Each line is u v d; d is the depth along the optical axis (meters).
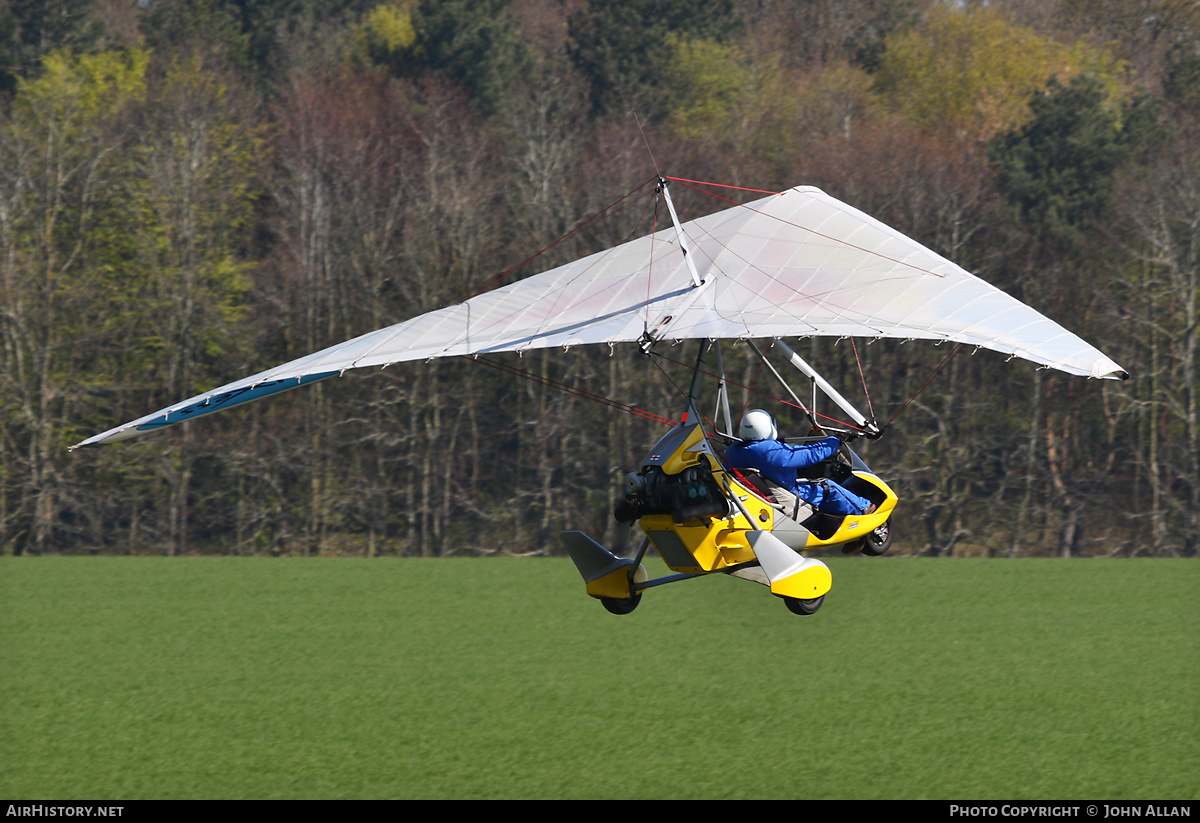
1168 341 127.88
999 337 24.34
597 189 128.50
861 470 30.45
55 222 127.69
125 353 126.62
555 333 26.03
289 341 130.88
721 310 26.12
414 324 27.67
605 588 28.83
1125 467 128.62
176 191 127.12
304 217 131.12
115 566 56.66
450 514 131.38
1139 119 139.12
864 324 25.08
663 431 122.69
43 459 119.81
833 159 134.50
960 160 136.50
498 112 144.50
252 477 126.25
